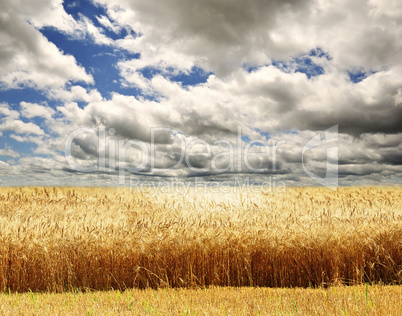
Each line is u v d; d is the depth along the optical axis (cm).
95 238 727
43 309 537
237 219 884
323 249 738
